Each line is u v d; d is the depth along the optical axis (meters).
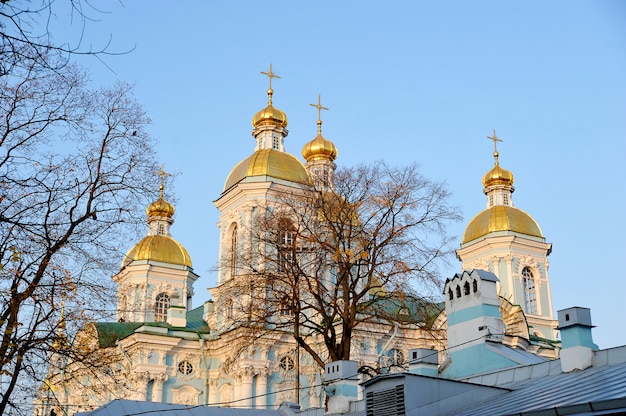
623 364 20.83
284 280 40.19
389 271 38.22
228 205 69.88
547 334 76.06
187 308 81.56
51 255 25.86
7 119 24.61
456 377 29.22
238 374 61.56
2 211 24.11
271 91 73.94
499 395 23.38
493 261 77.19
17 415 25.89
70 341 26.70
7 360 23.94
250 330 43.84
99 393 29.72
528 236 78.00
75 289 26.38
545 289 77.88
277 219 44.50
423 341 62.19
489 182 82.94
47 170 26.03
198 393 64.94
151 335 64.12
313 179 47.03
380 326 61.22
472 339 29.16
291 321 41.78
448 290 30.84
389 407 23.44
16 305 24.89
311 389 60.50
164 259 81.00
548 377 23.36
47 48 14.05
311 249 40.38
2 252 24.75
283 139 73.25
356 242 39.84
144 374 62.84
